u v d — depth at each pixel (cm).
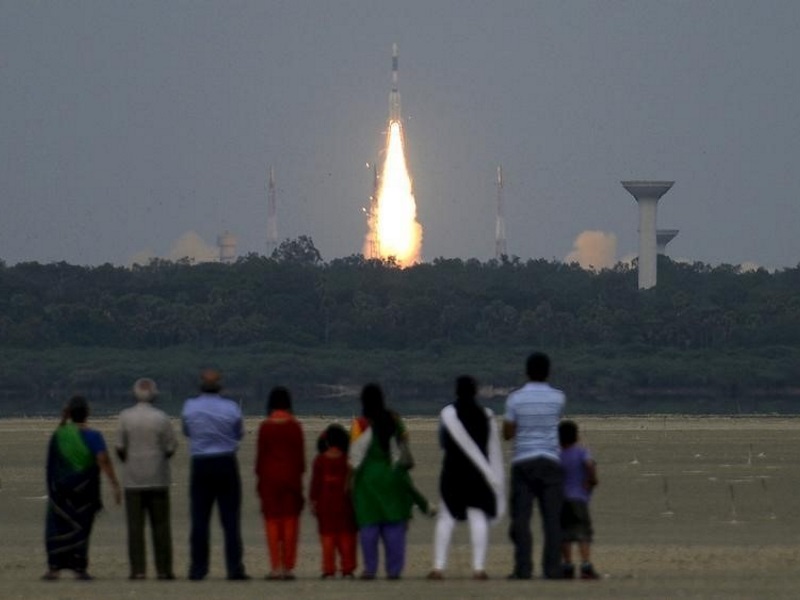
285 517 11538
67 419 11819
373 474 11406
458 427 11119
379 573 12775
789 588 11188
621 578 11894
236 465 11481
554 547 11362
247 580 11538
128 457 11550
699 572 12800
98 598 10681
